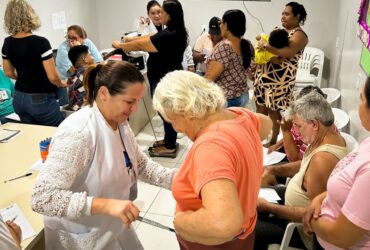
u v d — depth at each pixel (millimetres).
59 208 1263
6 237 1051
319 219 1331
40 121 3002
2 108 3328
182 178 1110
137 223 2676
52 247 1545
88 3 5297
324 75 5023
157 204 2912
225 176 920
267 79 3457
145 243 2502
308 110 1731
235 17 2930
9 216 1553
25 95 2877
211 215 873
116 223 1543
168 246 2475
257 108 3738
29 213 1587
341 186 1209
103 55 4535
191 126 1105
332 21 4746
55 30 4625
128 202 1338
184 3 5223
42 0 4293
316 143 1777
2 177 1867
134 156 1586
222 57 2992
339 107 3668
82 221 1460
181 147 3885
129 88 1287
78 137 1303
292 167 2244
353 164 1177
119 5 5441
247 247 1280
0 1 3637
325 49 4926
